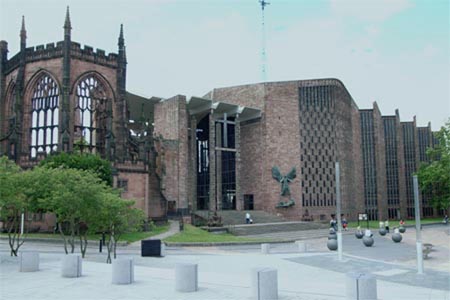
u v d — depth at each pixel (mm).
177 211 70500
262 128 88750
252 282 14547
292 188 86062
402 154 129000
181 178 74562
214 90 96562
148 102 81812
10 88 61375
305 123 88938
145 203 54719
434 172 77500
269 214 80188
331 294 15359
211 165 82875
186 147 76500
